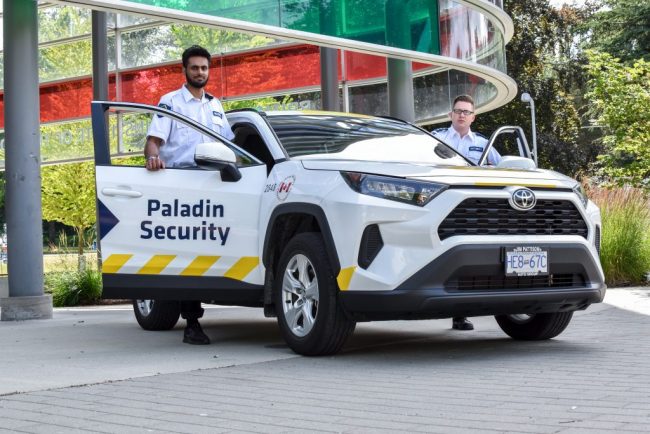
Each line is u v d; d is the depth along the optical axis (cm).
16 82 1017
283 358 601
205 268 653
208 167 665
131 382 511
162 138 705
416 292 544
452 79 1539
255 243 642
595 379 480
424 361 573
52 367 582
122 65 1772
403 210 552
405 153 688
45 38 1833
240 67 1734
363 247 564
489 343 667
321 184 590
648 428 357
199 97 720
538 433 355
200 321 902
